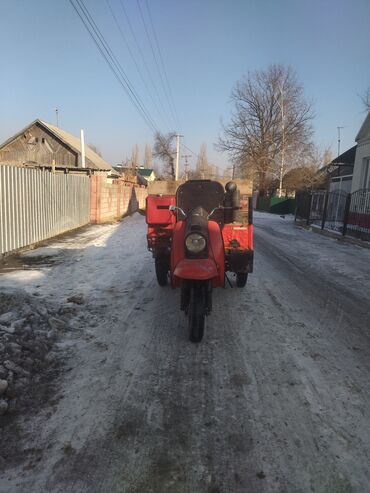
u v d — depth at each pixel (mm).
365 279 8016
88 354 4152
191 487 2393
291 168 46062
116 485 2396
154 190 6887
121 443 2770
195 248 4414
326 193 17438
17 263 8859
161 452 2686
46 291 6477
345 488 2391
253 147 47500
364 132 17344
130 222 20578
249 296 6410
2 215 9266
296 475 2494
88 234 14461
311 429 2949
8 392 3207
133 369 3852
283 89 45781
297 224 22391
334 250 12172
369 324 5289
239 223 5969
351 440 2832
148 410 3168
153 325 5031
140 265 8773
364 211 14133
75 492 2338
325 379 3717
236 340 4598
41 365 3799
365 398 3400
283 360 4098
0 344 3660
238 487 2398
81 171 31766
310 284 7414
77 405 3219
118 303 5914
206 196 5879
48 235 12594
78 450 2691
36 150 35188
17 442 2758
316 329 5027
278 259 10117
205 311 4410
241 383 3613
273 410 3189
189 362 4016
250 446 2756
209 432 2902
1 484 2381
